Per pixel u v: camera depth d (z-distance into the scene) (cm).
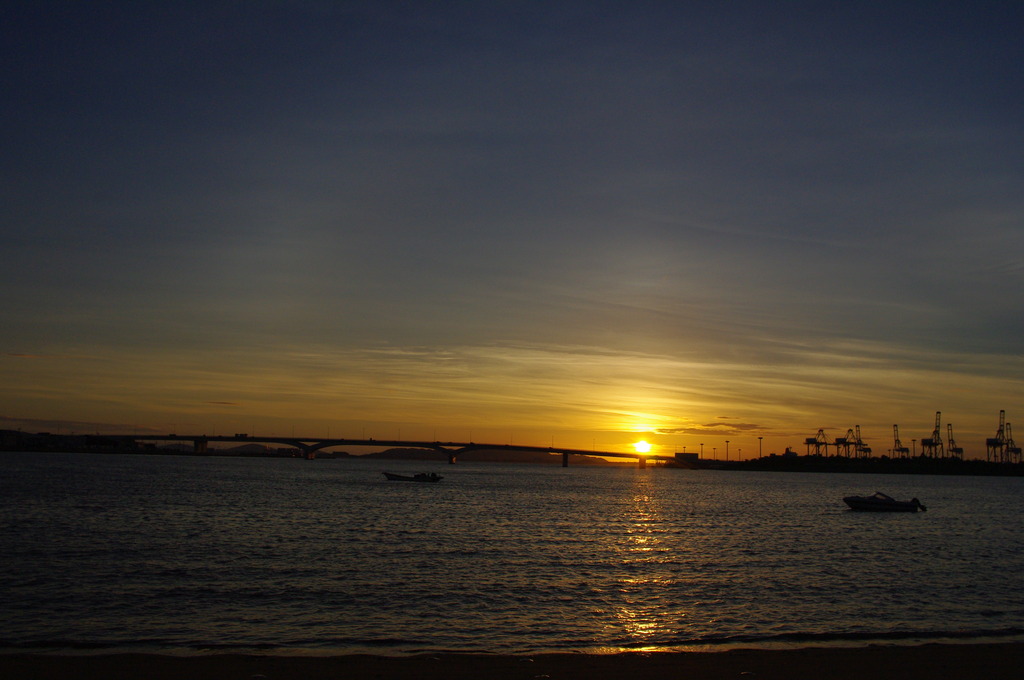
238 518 7144
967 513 10331
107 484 12550
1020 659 2442
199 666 2231
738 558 5069
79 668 2184
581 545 5712
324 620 3073
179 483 13688
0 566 4106
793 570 4531
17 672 2134
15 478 13862
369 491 13038
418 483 17150
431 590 3712
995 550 5769
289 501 9731
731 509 10625
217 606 3275
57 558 4409
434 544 5494
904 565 4812
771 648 2659
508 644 2739
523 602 3491
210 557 4553
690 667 2319
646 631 2972
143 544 5072
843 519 8875
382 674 2184
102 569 4069
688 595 3709
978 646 2641
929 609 3453
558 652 2569
